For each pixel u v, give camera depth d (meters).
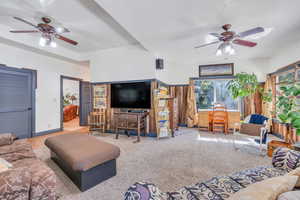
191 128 5.38
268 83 4.55
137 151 3.00
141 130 4.12
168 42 3.44
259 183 0.82
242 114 5.00
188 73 5.65
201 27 2.71
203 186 1.16
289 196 0.67
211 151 2.99
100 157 1.80
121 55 4.49
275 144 2.66
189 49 3.94
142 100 4.23
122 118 4.04
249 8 2.12
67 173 2.00
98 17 2.71
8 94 3.68
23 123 3.95
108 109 4.68
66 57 4.63
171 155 2.78
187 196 1.03
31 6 2.38
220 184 1.18
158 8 2.11
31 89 4.12
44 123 4.44
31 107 4.11
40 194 1.18
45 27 2.60
